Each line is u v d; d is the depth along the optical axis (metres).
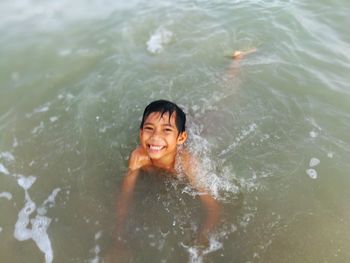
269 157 0.94
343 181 0.87
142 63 1.29
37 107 1.13
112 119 1.08
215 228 0.80
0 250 0.77
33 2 1.71
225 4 1.59
